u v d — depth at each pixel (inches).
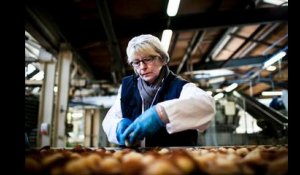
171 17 191.9
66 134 194.9
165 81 70.1
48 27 161.3
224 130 261.0
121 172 28.7
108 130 69.7
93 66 318.0
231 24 190.2
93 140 366.3
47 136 180.5
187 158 28.8
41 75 194.1
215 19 191.6
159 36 222.2
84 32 192.4
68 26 181.6
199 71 309.1
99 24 192.9
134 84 73.5
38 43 174.2
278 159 30.4
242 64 292.5
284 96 218.2
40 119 183.2
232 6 214.4
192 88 67.6
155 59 65.8
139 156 33.2
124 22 192.9
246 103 249.0
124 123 64.8
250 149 47.8
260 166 30.0
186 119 59.4
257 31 248.1
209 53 311.6
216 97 272.2
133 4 177.6
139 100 71.2
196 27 191.5
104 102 291.7
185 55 299.9
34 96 191.2
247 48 306.3
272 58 216.5
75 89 276.5
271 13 189.5
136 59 66.1
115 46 206.1
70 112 326.3
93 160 31.9
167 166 26.5
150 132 57.1
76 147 55.2
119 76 298.8
